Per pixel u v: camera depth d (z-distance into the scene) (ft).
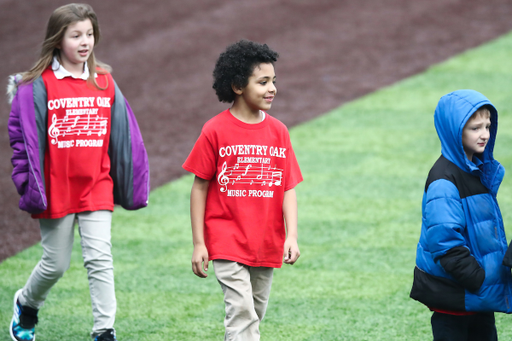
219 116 37.96
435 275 34.71
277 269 58.70
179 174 87.30
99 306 42.19
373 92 118.21
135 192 44.70
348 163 87.66
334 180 81.97
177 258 62.13
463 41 141.79
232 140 37.19
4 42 151.43
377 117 106.01
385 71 128.57
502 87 115.14
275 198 37.99
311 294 53.26
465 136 34.76
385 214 71.00
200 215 37.93
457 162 34.71
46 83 41.96
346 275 56.75
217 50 143.33
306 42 145.89
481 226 34.22
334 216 71.00
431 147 92.22
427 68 128.36
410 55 135.95
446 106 34.76
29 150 41.14
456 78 121.80
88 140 42.52
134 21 163.12
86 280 57.67
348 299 51.98
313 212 72.38
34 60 140.15
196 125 106.93
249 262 37.17
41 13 169.17
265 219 37.58
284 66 133.59
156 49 145.48
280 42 146.61
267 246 37.96
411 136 96.78
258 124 37.65
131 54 143.23
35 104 41.57
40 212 41.45
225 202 37.50
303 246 63.67
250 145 37.29
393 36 146.72
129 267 60.08
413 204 73.51
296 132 100.89
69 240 43.16
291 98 117.08
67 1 176.96
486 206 34.37
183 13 167.22
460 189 34.24
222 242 37.11
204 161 37.40
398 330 46.21
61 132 42.01
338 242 64.23
